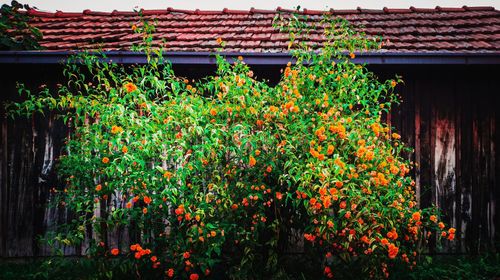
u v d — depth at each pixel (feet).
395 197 12.14
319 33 18.89
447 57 15.43
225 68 13.08
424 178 16.37
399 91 16.52
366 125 12.92
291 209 12.93
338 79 12.89
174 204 12.03
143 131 11.68
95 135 12.75
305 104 12.63
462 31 18.63
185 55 15.48
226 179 12.49
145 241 12.55
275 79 16.40
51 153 16.24
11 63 15.51
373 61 15.47
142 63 15.67
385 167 12.37
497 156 16.46
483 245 16.21
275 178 12.39
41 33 18.61
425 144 16.46
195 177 12.21
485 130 16.52
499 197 16.38
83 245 15.78
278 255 13.51
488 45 16.58
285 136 11.89
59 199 14.83
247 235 11.83
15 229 16.14
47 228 16.08
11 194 16.20
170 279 12.45
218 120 12.50
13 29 18.70
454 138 16.48
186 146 12.14
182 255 11.73
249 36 18.24
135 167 11.90
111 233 15.74
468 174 16.40
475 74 16.60
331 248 12.51
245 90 12.42
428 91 16.56
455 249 16.15
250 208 12.34
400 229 13.25
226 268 12.94
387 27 19.76
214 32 19.07
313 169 11.10
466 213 16.31
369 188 11.37
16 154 16.26
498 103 16.53
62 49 17.31
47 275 13.29
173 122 12.07
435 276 13.47
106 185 12.28
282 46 17.01
